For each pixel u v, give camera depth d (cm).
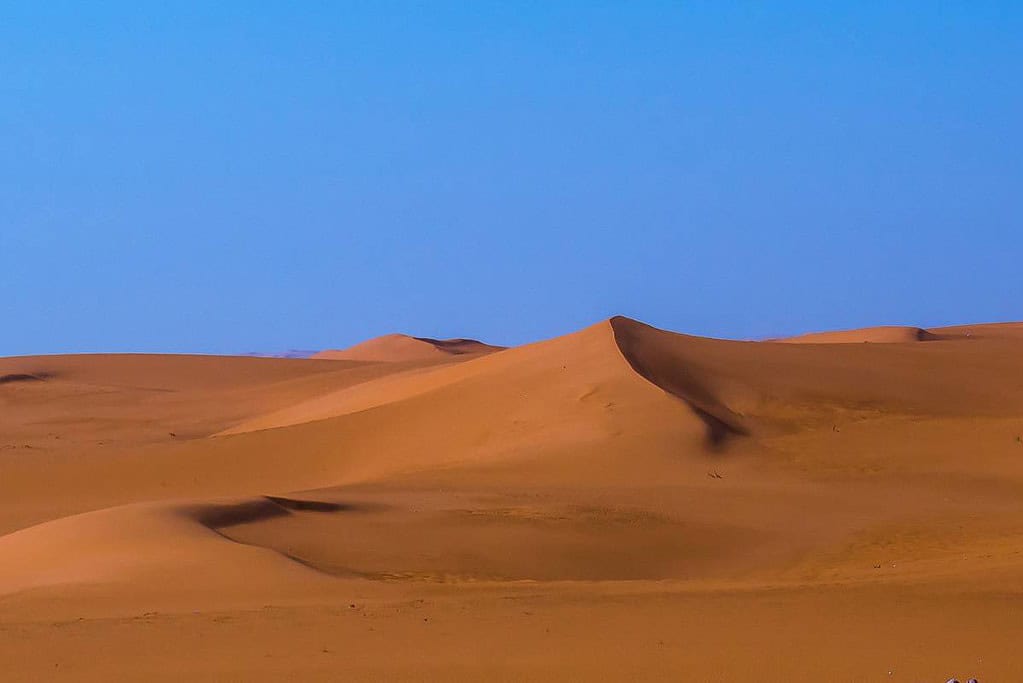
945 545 5550
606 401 9344
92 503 8894
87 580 4506
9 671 2877
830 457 8269
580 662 2797
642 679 2612
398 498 6619
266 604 3966
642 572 5225
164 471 9644
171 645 3150
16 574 4822
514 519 5938
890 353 12431
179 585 4356
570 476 7712
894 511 6556
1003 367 12069
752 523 6144
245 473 9550
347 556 5084
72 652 3091
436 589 4203
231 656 2983
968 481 7538
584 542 5556
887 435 8925
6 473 9769
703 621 3316
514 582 4500
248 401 17225
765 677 2605
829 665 2705
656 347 11144
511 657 2880
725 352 11612
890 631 3102
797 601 3638
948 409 10200
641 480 7556
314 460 9681
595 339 11038
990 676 2583
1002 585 3862
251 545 4841
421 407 10144
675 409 9012
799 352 12062
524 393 9938
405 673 2716
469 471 8019
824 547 5691
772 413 9788
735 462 8100
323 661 2888
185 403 17350
